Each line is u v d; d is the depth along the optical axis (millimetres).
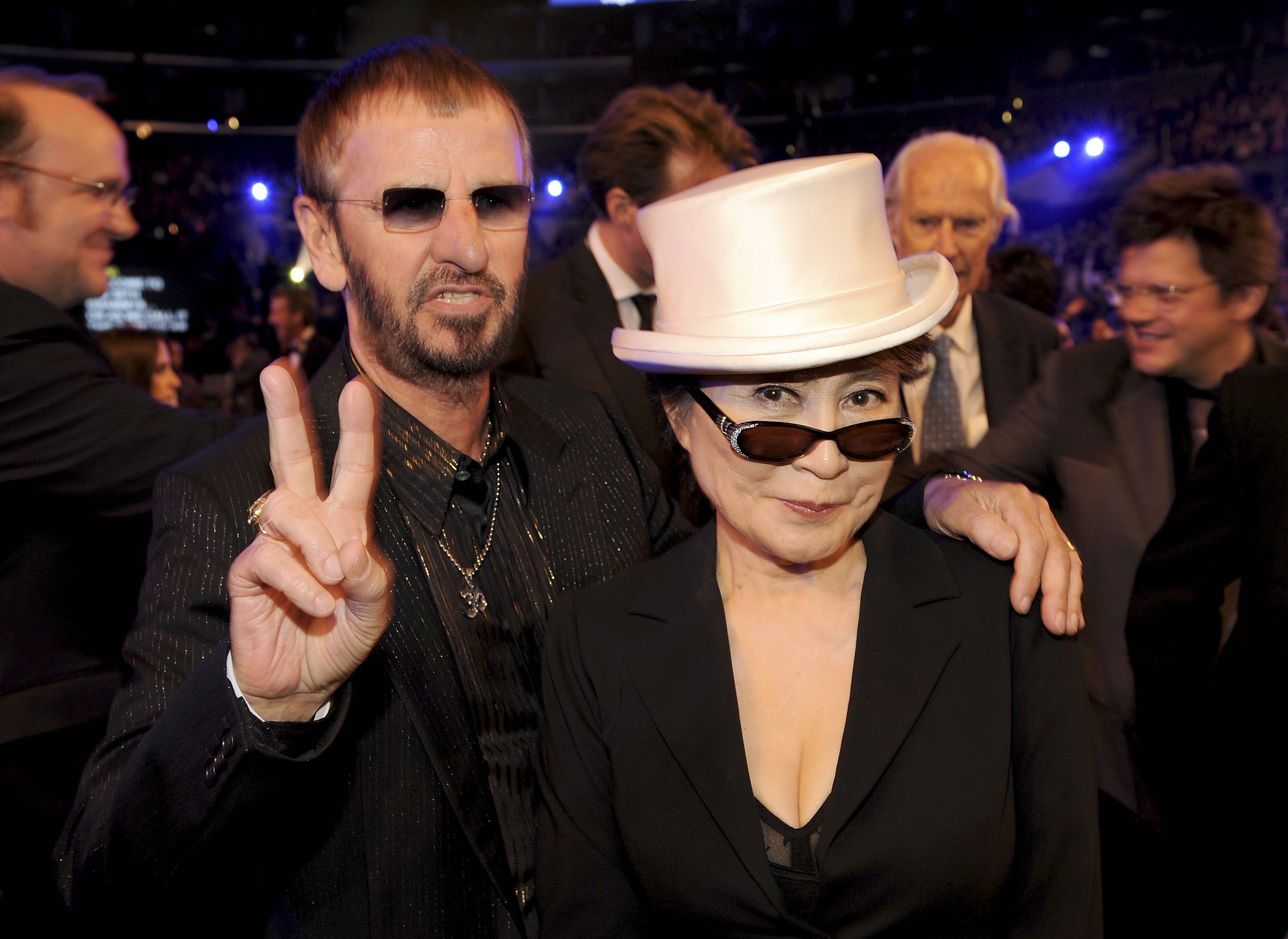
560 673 1351
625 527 1665
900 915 1142
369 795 1304
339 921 1300
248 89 16781
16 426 1914
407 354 1386
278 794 1104
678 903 1206
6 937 1879
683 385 1235
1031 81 16203
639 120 2742
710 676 1256
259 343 10719
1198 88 14820
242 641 1029
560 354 2723
